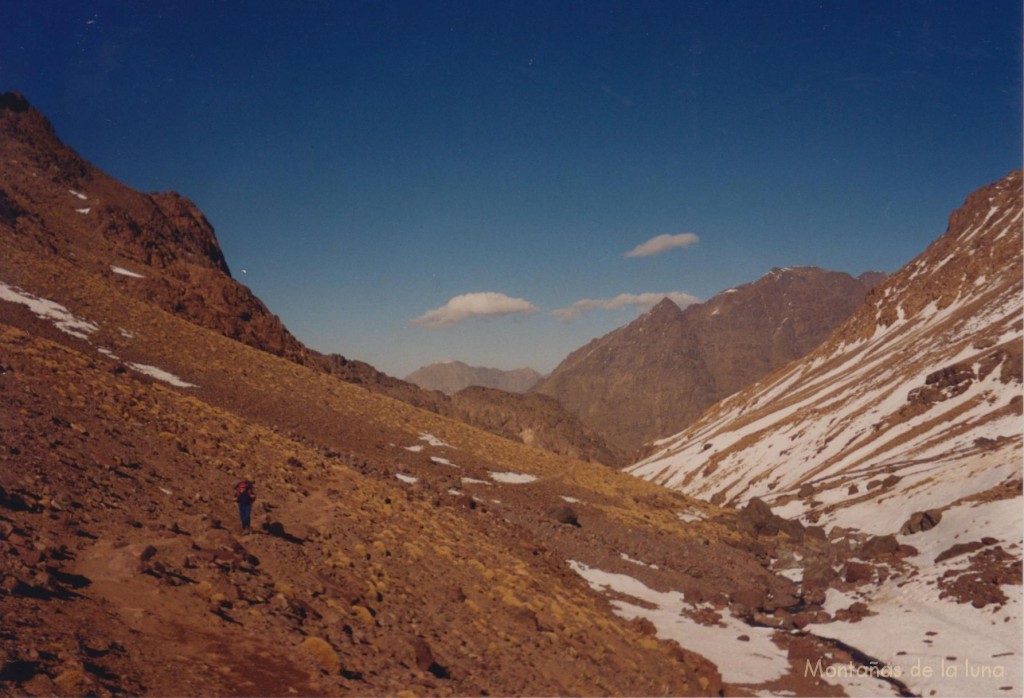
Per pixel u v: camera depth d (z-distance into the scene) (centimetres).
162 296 6669
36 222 6744
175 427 2591
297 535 1878
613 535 4462
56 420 2033
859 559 4959
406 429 5488
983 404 9638
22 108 8738
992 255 17062
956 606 3375
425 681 1259
